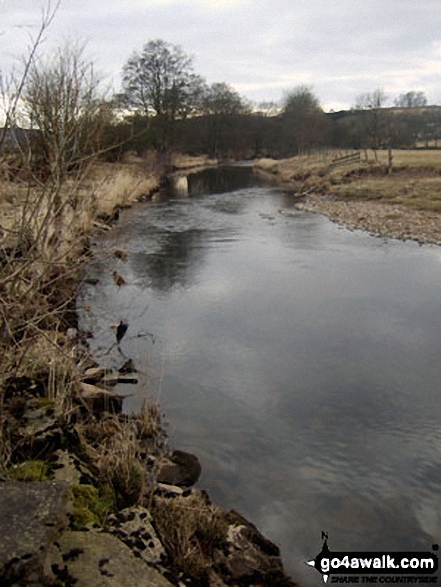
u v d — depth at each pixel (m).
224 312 11.00
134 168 35.16
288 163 58.41
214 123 75.81
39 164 6.03
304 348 9.05
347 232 20.58
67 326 9.43
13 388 5.59
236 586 4.02
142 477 4.94
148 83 48.12
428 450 6.09
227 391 7.48
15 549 3.00
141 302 11.73
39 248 5.74
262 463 5.78
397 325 10.16
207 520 4.50
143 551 3.84
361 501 5.20
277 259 15.95
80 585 3.32
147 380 7.75
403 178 35.31
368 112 61.03
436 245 17.75
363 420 6.73
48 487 3.63
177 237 19.48
